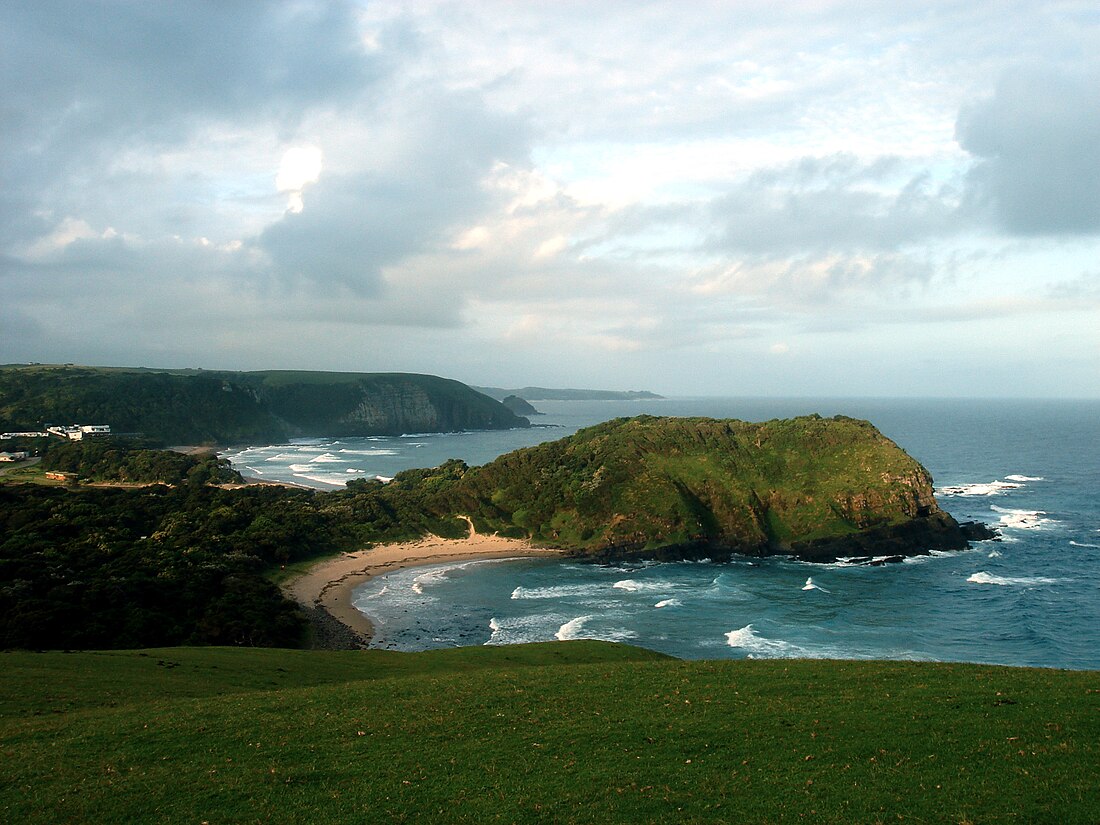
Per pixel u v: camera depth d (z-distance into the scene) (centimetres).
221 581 8725
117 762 2427
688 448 14212
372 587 10150
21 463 18662
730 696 3033
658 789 2106
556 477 14188
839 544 12050
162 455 18362
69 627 6619
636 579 10688
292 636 7606
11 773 2341
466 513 13800
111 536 9988
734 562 11794
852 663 3744
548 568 11344
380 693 3291
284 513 12450
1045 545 12425
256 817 1995
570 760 2353
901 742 2361
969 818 1812
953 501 16862
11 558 8394
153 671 4141
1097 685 2961
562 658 5372
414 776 2258
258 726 2786
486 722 2783
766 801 1994
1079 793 1878
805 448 13962
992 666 3559
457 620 8638
